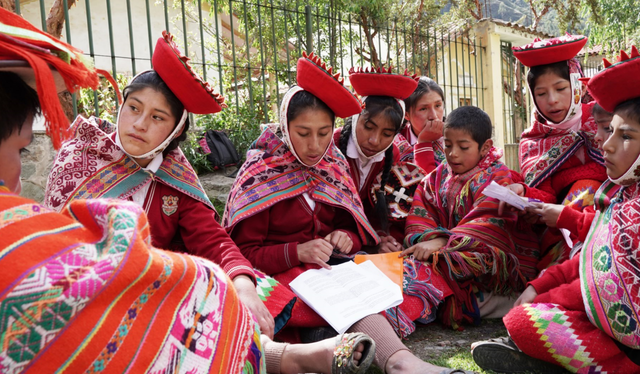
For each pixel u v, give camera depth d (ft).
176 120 7.41
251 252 8.67
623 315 6.44
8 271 2.92
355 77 10.36
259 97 26.43
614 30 39.27
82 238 3.34
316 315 7.73
